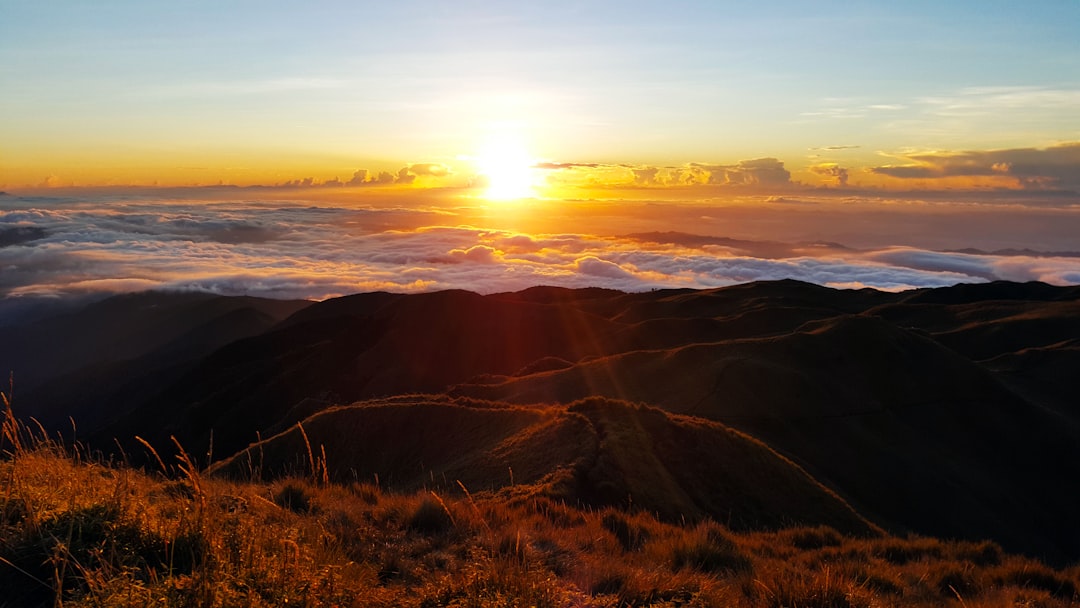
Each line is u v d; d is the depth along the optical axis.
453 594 5.83
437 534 8.33
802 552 12.03
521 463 22.72
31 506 5.36
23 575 4.85
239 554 5.29
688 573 7.75
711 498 21.81
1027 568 11.13
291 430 32.25
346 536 7.60
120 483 6.65
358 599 5.20
